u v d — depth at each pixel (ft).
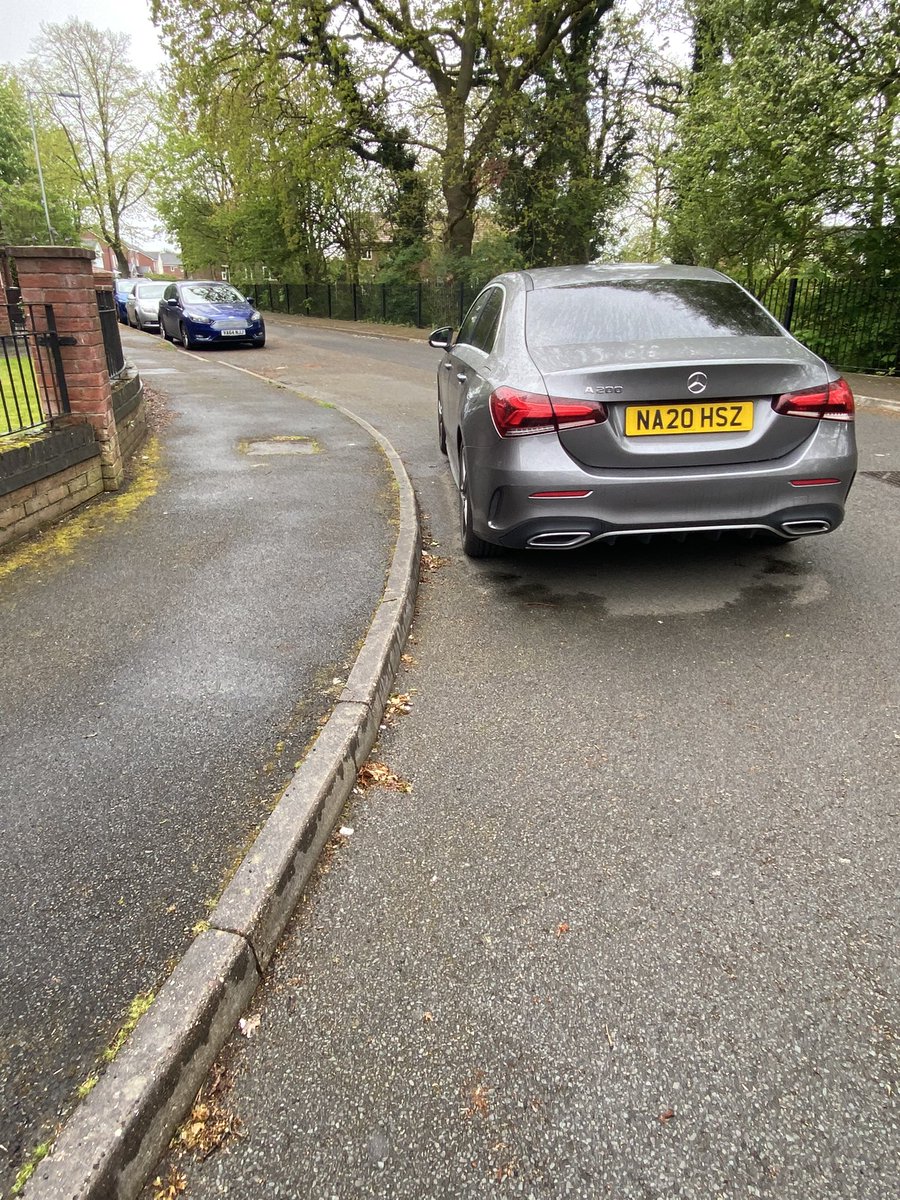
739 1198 4.64
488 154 77.61
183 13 65.82
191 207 136.67
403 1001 6.01
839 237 41.60
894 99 36.29
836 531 16.80
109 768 8.71
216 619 12.48
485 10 62.80
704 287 14.55
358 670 10.30
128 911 6.69
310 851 7.40
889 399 33.17
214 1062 5.59
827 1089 5.27
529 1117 5.13
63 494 17.76
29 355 18.37
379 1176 4.80
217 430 28.04
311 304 113.19
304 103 71.51
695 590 13.88
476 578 14.82
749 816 8.00
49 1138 4.88
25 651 11.48
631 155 85.92
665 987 6.07
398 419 31.63
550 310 13.82
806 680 10.69
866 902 6.87
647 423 11.66
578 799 8.34
